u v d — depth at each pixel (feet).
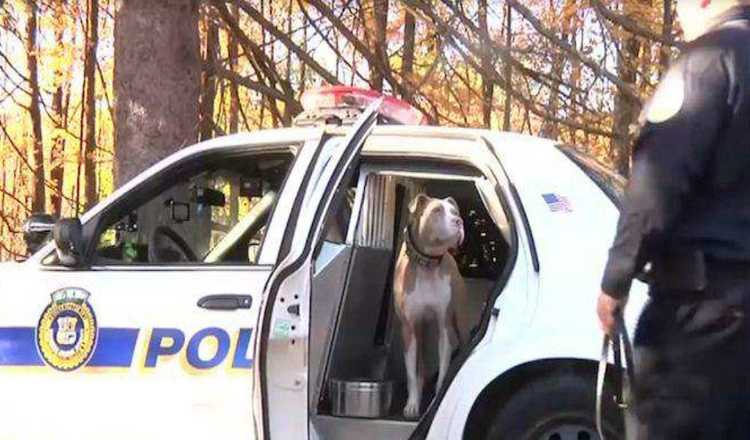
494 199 12.98
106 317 12.60
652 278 7.57
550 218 12.10
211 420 12.11
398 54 38.63
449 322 13.47
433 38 35.29
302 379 11.59
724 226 7.22
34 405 12.72
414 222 13.39
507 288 11.94
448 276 13.51
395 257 14.89
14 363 12.83
